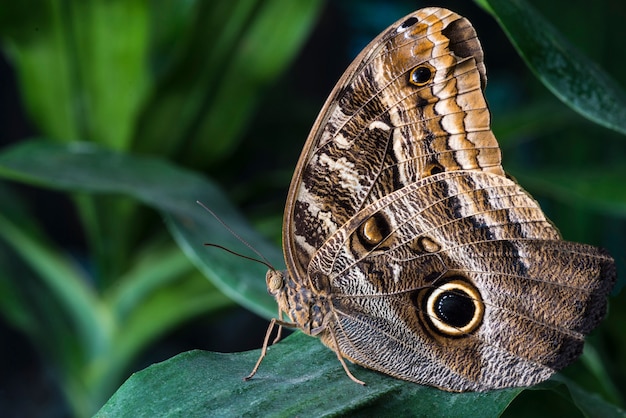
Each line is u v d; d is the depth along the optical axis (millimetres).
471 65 520
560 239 521
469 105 521
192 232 573
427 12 519
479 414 509
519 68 1125
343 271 528
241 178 956
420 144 526
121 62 640
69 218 1031
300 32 657
